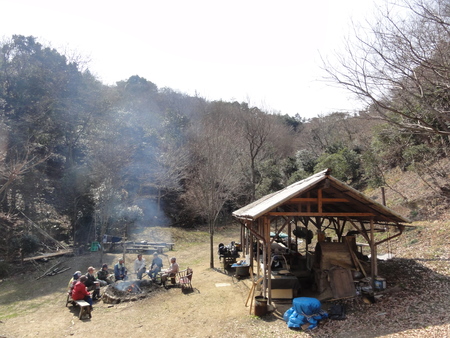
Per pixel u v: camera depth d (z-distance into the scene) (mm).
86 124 30438
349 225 18766
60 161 29500
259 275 12492
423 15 8445
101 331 9391
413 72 8875
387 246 14242
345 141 36938
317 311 8531
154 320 10047
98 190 22672
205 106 46875
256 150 33750
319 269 11062
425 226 14578
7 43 28375
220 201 19328
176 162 32125
